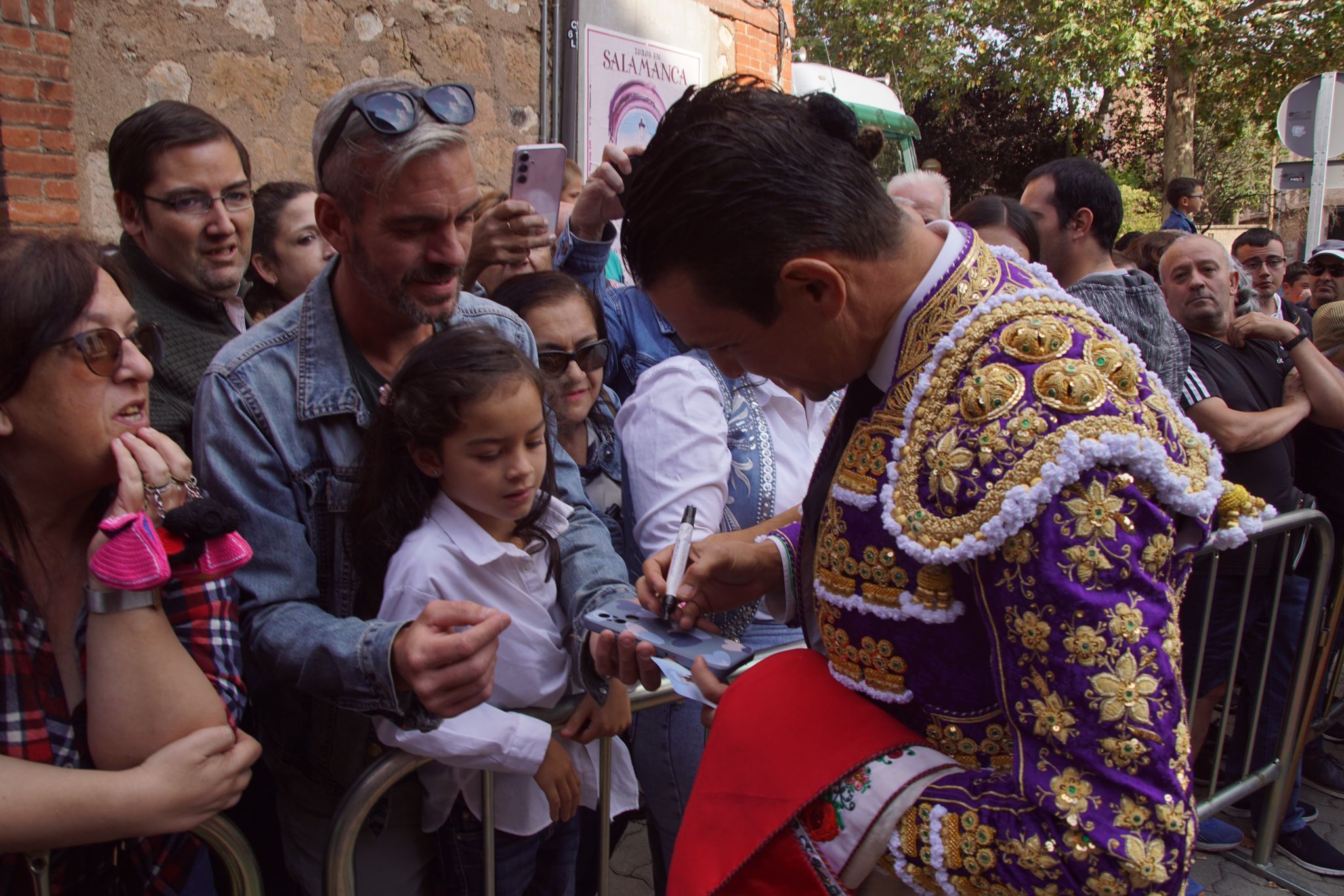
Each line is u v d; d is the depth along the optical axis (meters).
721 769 1.12
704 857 1.10
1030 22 16.22
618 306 2.57
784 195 0.96
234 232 2.39
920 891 0.98
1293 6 16.09
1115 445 0.86
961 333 0.97
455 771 1.54
